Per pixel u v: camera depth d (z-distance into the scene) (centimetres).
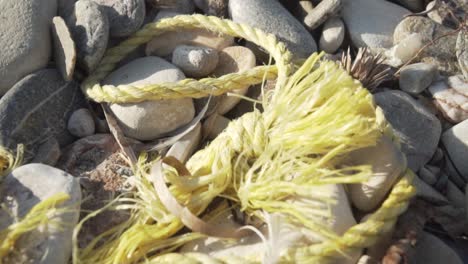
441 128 45
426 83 46
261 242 37
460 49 47
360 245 37
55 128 43
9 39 43
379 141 39
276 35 46
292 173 38
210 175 39
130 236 37
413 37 47
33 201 38
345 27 49
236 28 45
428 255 39
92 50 43
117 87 42
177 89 42
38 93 42
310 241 36
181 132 43
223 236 37
